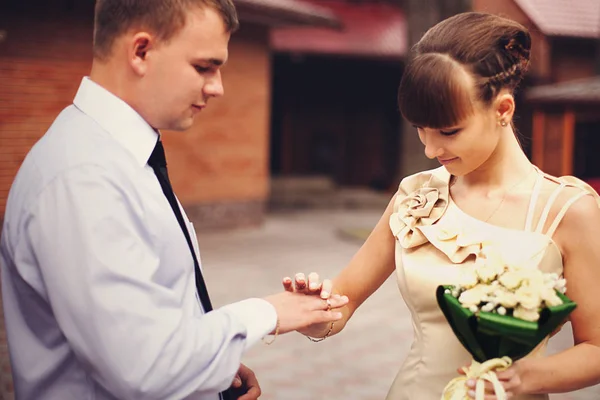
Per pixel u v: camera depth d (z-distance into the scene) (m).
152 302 1.43
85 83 1.60
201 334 1.48
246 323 1.60
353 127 17.62
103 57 1.57
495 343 1.53
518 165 1.77
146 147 1.59
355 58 15.88
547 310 1.46
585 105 10.95
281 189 15.38
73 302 1.39
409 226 1.82
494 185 1.77
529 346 1.51
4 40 8.09
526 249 1.63
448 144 1.64
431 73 1.58
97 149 1.50
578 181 1.72
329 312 1.75
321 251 9.73
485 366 1.54
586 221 1.64
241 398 1.79
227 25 1.57
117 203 1.45
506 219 1.72
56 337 1.53
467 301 1.50
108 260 1.40
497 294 1.49
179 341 1.43
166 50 1.53
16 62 8.22
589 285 1.63
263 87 11.54
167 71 1.54
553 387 1.57
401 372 1.91
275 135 17.22
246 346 1.57
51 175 1.45
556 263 1.64
